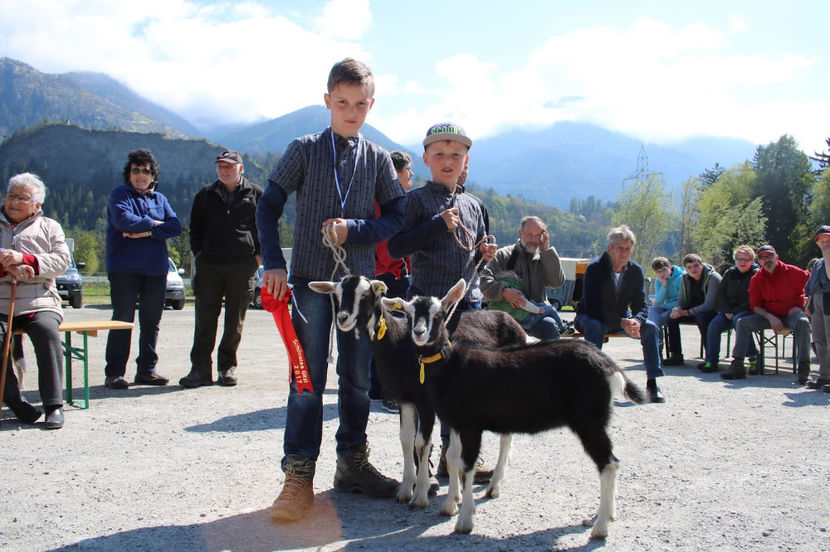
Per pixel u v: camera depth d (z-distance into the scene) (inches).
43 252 260.4
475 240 212.5
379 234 175.6
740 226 2287.2
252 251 336.5
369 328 168.6
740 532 159.5
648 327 326.6
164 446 228.7
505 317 210.5
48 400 249.1
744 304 426.0
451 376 165.9
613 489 159.5
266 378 367.6
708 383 389.1
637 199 2268.7
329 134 178.4
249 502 177.5
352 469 184.2
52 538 151.3
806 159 3149.6
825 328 364.2
